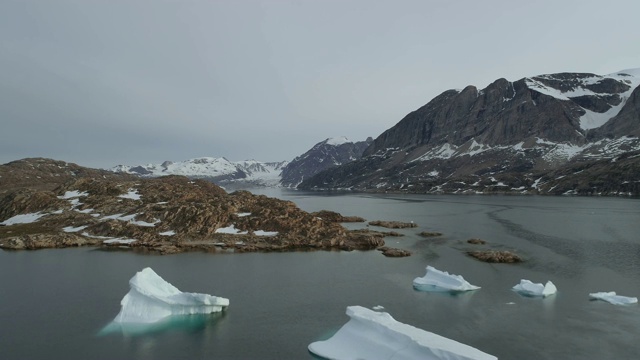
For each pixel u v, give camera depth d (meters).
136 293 42.69
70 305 45.69
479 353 29.33
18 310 44.12
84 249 74.94
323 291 51.12
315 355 34.03
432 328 39.22
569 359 32.84
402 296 49.12
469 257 69.50
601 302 45.91
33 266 62.41
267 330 39.25
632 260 64.62
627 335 37.16
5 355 34.03
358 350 33.56
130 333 38.53
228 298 48.38
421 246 79.62
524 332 38.09
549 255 69.19
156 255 70.62
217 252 73.50
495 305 45.50
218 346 35.81
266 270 61.31
